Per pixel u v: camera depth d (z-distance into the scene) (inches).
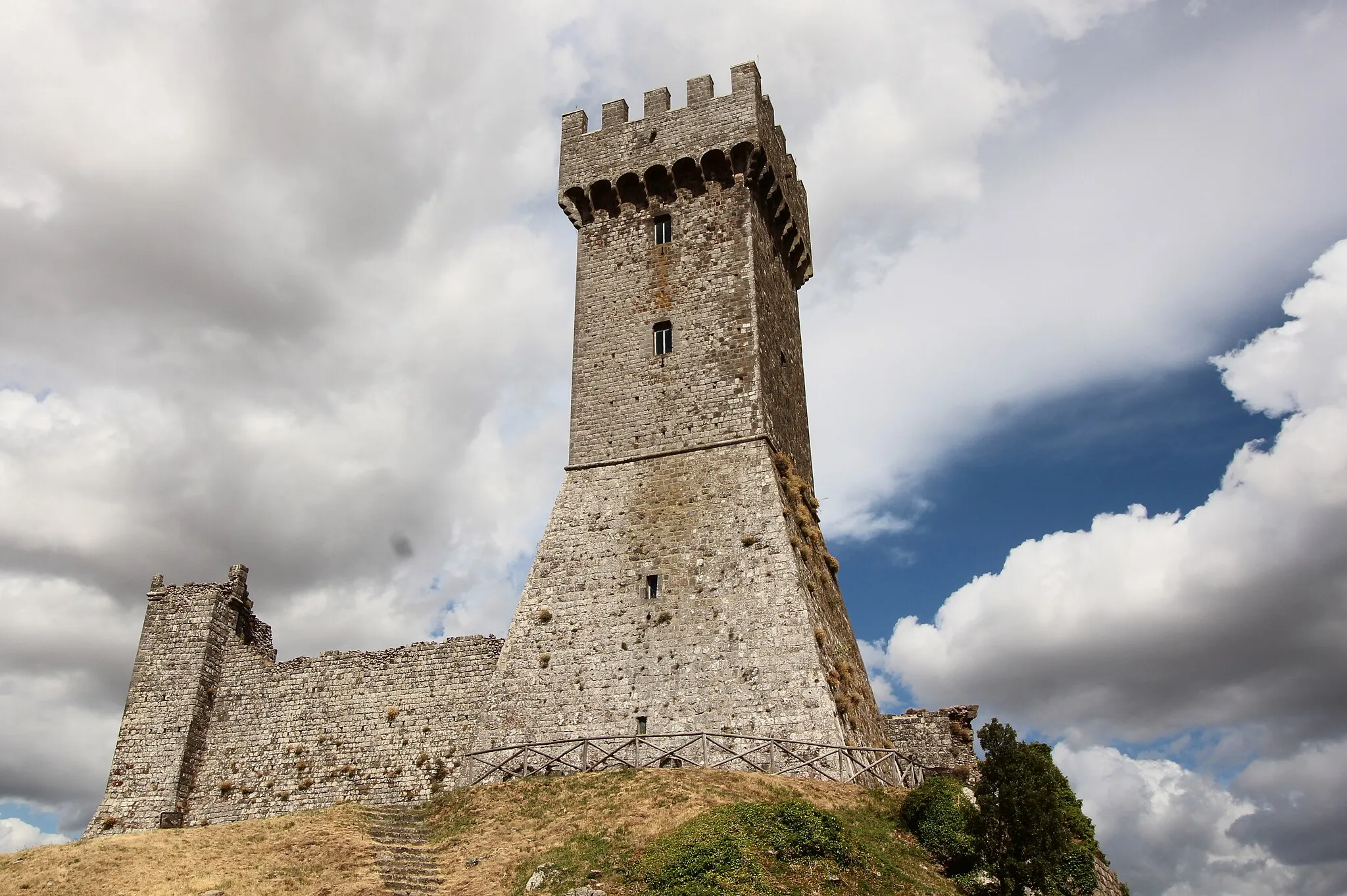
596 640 1705.2
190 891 1236.5
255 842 1418.6
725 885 1126.4
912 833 1374.3
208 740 2064.5
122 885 1259.8
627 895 1156.5
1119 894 1551.4
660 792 1396.4
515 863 1299.2
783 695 1565.0
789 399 2006.6
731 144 2000.5
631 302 1983.3
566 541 1815.9
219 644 2146.9
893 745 1815.9
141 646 2146.9
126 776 2026.3
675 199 2032.5
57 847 1384.1
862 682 1790.1
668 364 1908.2
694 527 1754.4
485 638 1969.7
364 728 1977.1
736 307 1908.2
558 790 1488.7
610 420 1904.5
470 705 1926.7
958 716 1819.6
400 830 1486.2
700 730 1576.0
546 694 1679.4
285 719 2036.2
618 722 1619.1
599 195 2078.0
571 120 2150.6
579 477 1875.0
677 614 1685.5
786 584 1652.3
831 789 1453.0
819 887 1175.6
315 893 1238.3
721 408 1846.7
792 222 2139.5
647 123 2080.5
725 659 1620.3
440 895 1256.8
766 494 1743.4
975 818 1274.6
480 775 1635.1
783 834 1225.4
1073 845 1380.4
